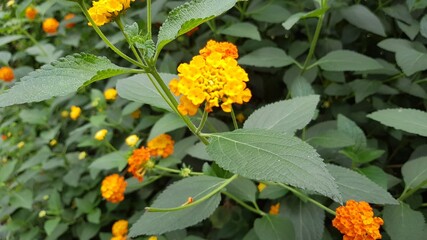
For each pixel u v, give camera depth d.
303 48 0.35
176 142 0.36
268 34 0.38
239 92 0.17
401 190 0.30
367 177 0.25
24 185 0.42
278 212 0.29
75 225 0.39
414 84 0.32
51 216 0.40
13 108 0.48
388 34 0.36
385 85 0.33
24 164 0.39
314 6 0.35
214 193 0.22
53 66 0.16
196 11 0.17
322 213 0.25
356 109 0.35
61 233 0.37
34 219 0.40
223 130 0.32
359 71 0.34
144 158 0.28
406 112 0.25
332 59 0.32
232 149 0.16
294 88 0.29
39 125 0.46
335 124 0.30
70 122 0.45
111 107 0.41
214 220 0.33
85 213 0.38
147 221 0.22
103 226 0.39
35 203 0.42
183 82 0.17
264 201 0.34
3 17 0.44
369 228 0.21
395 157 0.35
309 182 0.14
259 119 0.23
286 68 0.38
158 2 0.34
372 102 0.34
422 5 0.30
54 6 0.47
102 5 0.17
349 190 0.23
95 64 0.16
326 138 0.27
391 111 0.25
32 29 0.51
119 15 0.18
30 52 0.43
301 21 0.36
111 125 0.38
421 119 0.24
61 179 0.40
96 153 0.41
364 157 0.27
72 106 0.43
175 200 0.23
